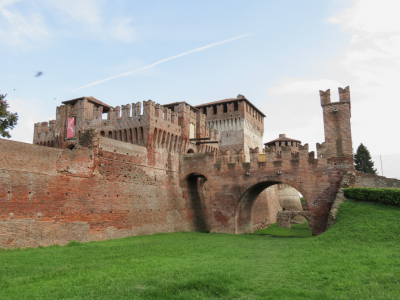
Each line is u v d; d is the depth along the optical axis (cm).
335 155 4112
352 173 3906
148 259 2231
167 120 4872
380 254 2053
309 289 1458
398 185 3856
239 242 3322
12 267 1953
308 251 2425
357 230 2706
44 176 2989
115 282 1587
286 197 8350
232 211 4584
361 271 1688
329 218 3225
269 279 1636
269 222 6994
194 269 1866
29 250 2620
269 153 4481
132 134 4588
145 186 4297
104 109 5275
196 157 4994
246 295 1398
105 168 3706
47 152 3059
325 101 4284
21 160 2809
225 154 4784
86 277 1684
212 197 4756
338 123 4181
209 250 2694
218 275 1684
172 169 4912
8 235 2614
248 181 4553
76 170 3331
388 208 3069
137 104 4638
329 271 1727
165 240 3472
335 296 1332
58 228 3044
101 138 3706
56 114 5128
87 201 3406
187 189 5156
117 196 3812
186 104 5409
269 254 2459
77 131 4788
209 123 7631
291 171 4303
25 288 1499
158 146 4666
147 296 1366
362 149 8519
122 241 3350
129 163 4084
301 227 6744
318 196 4100
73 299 1319
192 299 1348
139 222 4084
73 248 2770
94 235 3425
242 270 1847
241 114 7281
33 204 2848
